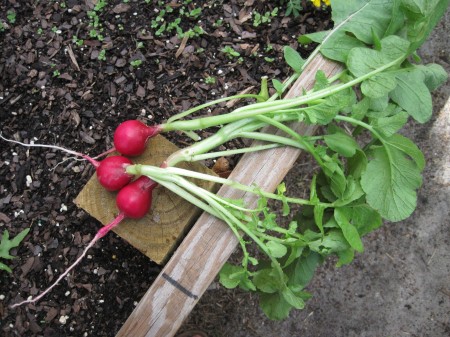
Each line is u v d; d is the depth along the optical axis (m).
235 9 0.47
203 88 0.46
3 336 0.43
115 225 0.34
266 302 0.36
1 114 0.45
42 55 0.46
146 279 0.44
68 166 0.45
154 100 0.46
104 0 0.47
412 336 0.49
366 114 0.34
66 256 0.44
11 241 0.43
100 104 0.46
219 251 0.33
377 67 0.33
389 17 0.36
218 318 0.48
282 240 0.32
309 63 0.36
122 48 0.46
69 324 0.44
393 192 0.34
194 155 0.34
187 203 0.35
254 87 0.46
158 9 0.47
